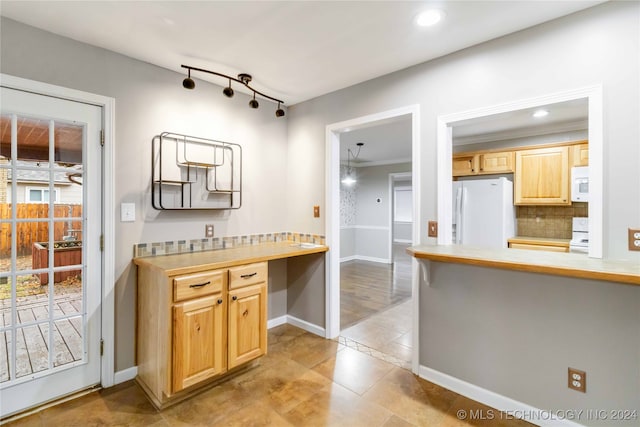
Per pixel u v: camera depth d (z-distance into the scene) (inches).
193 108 100.3
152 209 91.7
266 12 66.7
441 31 73.6
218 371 81.5
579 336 63.9
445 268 82.7
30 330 75.3
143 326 84.4
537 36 70.8
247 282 88.5
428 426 68.6
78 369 79.6
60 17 68.5
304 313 123.6
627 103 60.6
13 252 71.9
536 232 162.6
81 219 80.1
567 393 65.5
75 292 79.8
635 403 58.7
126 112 86.4
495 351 74.8
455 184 167.6
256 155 118.3
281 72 96.3
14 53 69.8
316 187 118.8
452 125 86.2
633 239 60.0
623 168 61.0
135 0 62.6
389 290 181.9
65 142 78.3
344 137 184.2
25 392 72.4
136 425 68.6
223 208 107.5
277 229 125.8
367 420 70.6
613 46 62.0
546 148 149.9
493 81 76.8
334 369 93.0
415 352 89.5
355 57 86.4
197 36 76.5
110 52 83.4
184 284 75.0
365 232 288.2
